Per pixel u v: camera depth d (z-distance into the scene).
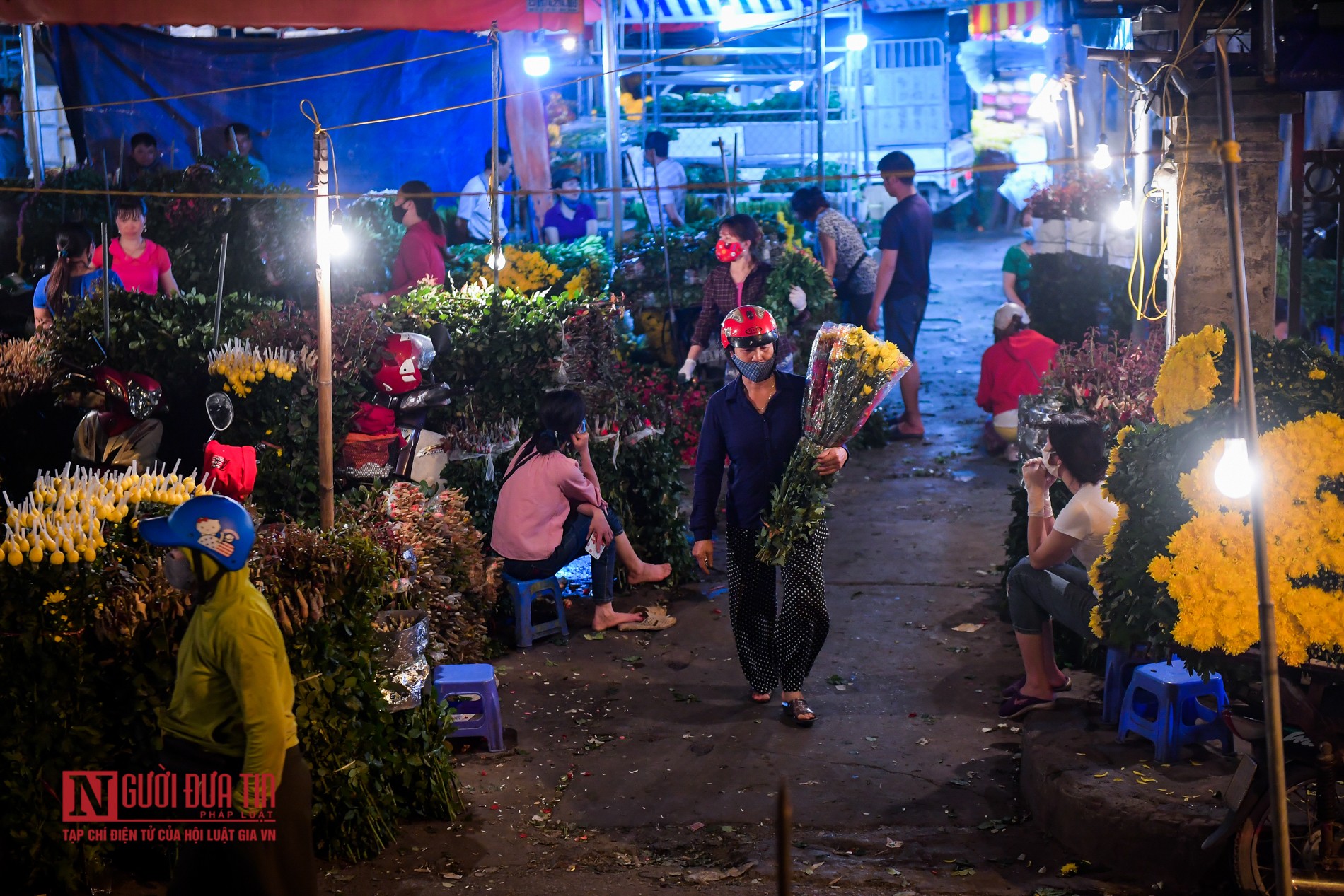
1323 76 5.59
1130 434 3.94
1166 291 6.41
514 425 6.57
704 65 16.39
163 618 3.93
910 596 6.88
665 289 9.78
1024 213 10.92
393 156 13.05
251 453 4.80
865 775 4.90
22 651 3.83
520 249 9.92
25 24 9.99
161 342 5.74
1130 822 4.04
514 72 12.59
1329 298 8.88
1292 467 3.61
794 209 10.52
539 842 4.42
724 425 5.37
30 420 6.20
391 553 4.93
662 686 5.80
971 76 23.66
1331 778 3.63
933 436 10.39
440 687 5.06
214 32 12.98
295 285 9.32
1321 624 3.53
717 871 4.20
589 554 6.47
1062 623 5.03
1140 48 6.31
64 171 10.19
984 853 4.28
